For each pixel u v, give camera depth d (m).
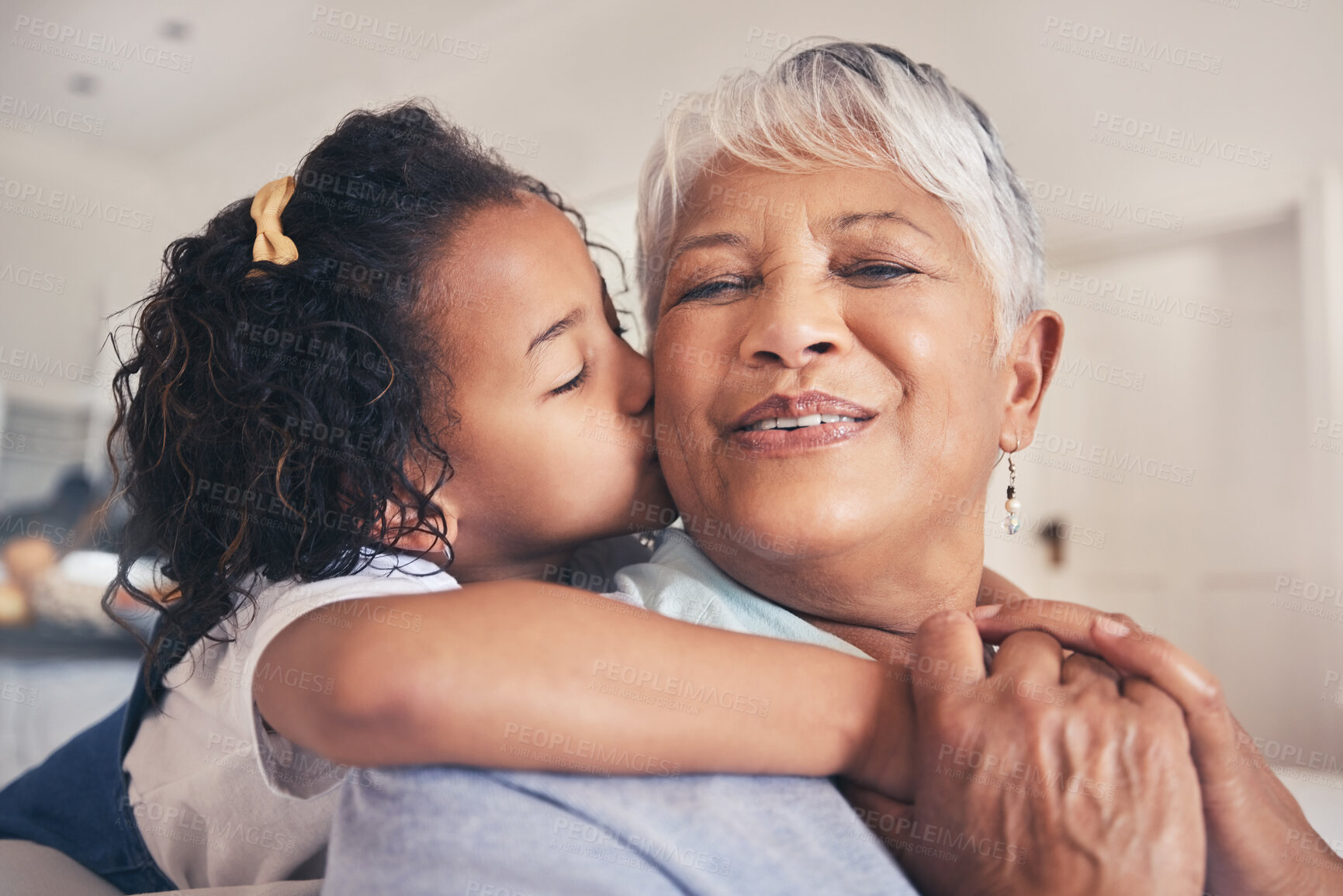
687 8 4.14
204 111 5.34
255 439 0.73
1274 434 3.87
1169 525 4.07
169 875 0.83
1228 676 3.88
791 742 0.54
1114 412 4.24
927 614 0.73
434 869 0.48
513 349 0.76
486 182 0.82
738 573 0.72
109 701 3.23
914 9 3.99
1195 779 0.51
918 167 0.71
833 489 0.65
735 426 0.68
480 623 0.52
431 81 4.86
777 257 0.70
